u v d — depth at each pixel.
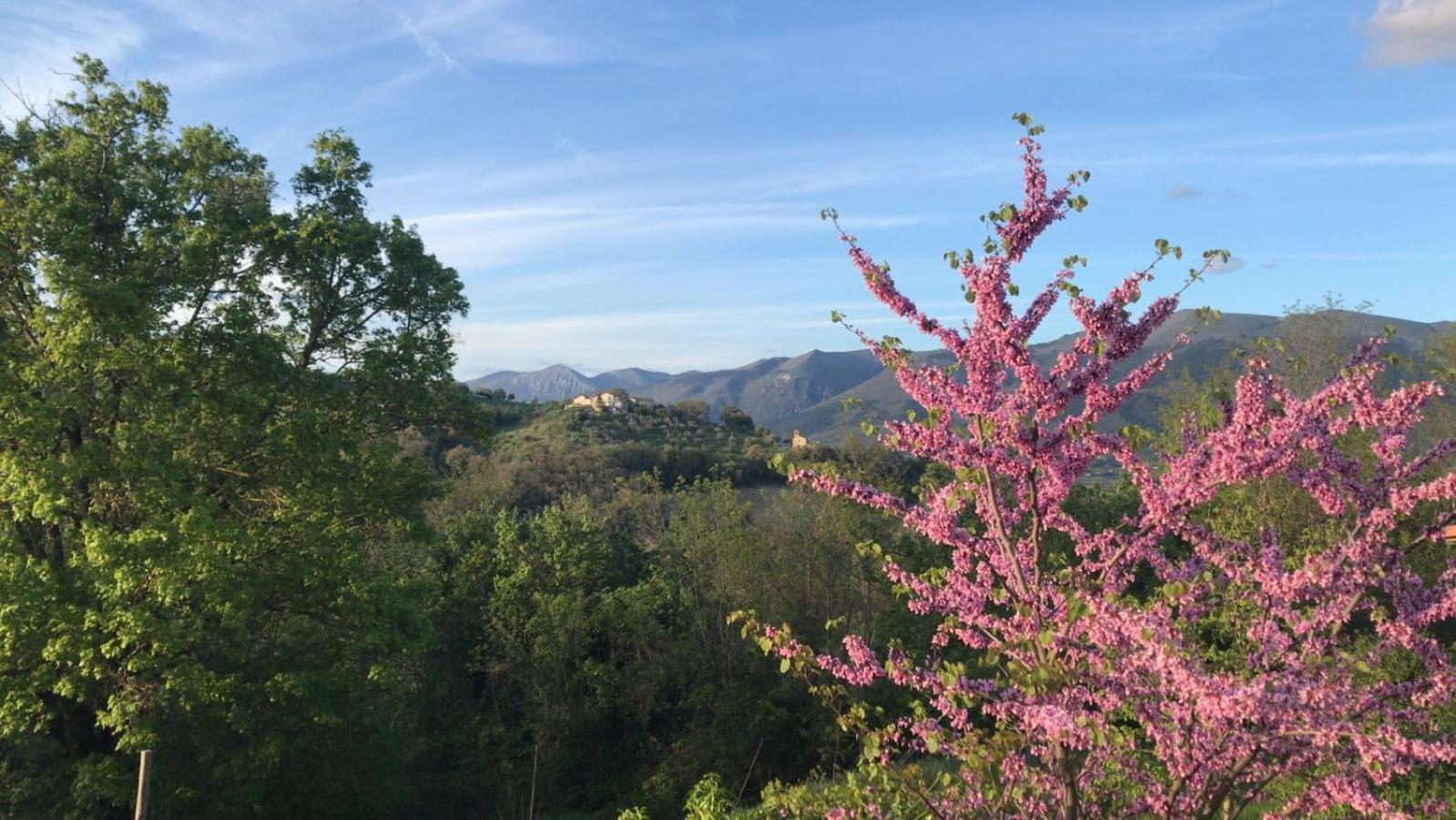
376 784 20.33
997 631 5.25
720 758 21.92
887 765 4.79
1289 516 14.81
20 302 16.06
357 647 18.19
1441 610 4.89
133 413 15.83
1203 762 4.32
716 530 27.03
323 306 19.34
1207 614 6.56
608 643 28.34
